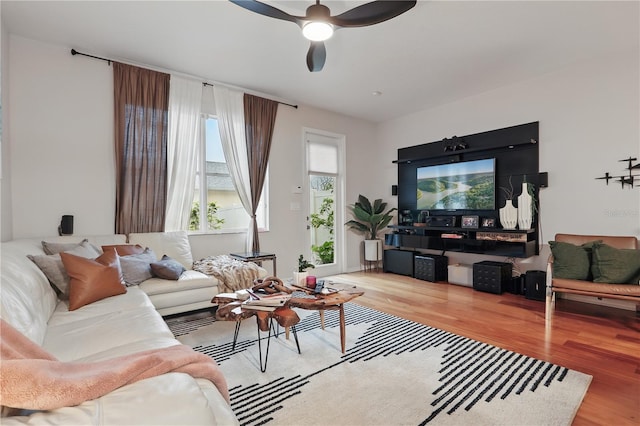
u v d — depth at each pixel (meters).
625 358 2.40
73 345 1.64
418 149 5.67
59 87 3.28
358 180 6.07
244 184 4.48
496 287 4.26
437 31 3.08
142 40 3.20
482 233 4.38
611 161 3.67
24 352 1.02
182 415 0.88
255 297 2.39
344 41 3.24
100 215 3.50
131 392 0.94
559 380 2.08
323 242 5.63
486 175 4.73
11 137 3.04
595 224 3.79
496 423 1.66
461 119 5.05
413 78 4.21
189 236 4.10
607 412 1.77
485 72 4.05
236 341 2.74
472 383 2.05
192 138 4.04
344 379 2.11
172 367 1.15
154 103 3.77
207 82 4.18
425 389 1.99
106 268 2.47
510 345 2.64
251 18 2.84
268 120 4.75
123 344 1.68
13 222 3.06
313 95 4.81
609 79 3.66
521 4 2.67
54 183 3.26
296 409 1.79
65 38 3.15
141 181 3.67
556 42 3.32
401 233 5.50
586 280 3.16
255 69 3.88
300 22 2.29
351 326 3.10
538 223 4.25
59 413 0.83
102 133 3.51
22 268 1.95
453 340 2.74
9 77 2.99
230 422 1.07
